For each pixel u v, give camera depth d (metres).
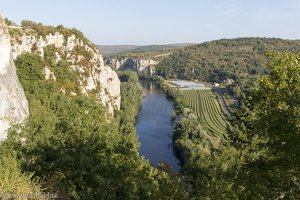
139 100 165.88
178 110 156.75
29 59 83.31
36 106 68.00
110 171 23.19
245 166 18.31
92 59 111.06
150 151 97.88
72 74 95.81
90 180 21.42
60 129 28.72
